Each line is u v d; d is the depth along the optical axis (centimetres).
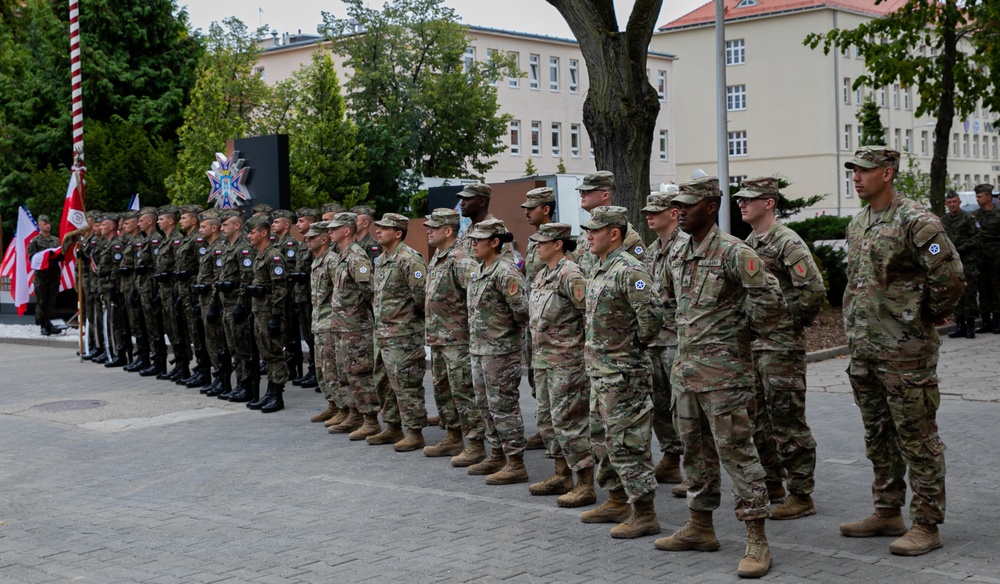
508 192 1850
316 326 1158
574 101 5662
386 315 1011
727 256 619
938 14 2005
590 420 731
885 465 670
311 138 2877
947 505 740
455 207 2078
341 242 1086
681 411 645
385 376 1051
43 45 3266
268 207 1474
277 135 1873
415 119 4178
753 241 768
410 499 832
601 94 1483
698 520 662
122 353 1709
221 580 640
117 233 1709
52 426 1223
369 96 4222
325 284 1148
